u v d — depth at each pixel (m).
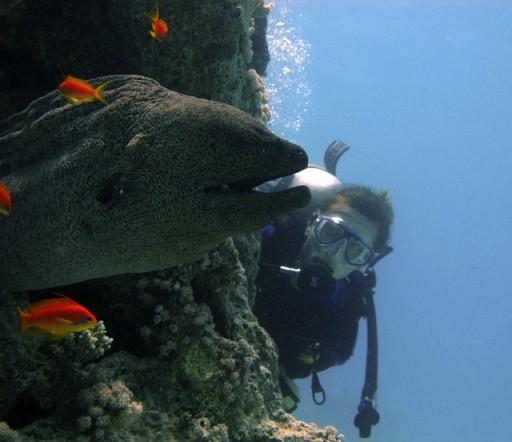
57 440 0.49
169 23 0.64
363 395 1.28
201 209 0.46
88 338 0.54
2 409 0.51
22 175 0.57
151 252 0.49
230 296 0.75
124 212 0.48
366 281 1.24
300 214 1.23
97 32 0.66
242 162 0.46
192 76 0.68
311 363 1.12
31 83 0.71
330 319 1.14
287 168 0.46
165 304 0.62
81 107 0.54
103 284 0.62
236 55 0.71
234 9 0.67
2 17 0.65
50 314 0.45
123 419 0.51
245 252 0.83
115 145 0.50
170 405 0.59
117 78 0.54
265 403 0.72
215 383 0.61
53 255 0.54
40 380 0.52
